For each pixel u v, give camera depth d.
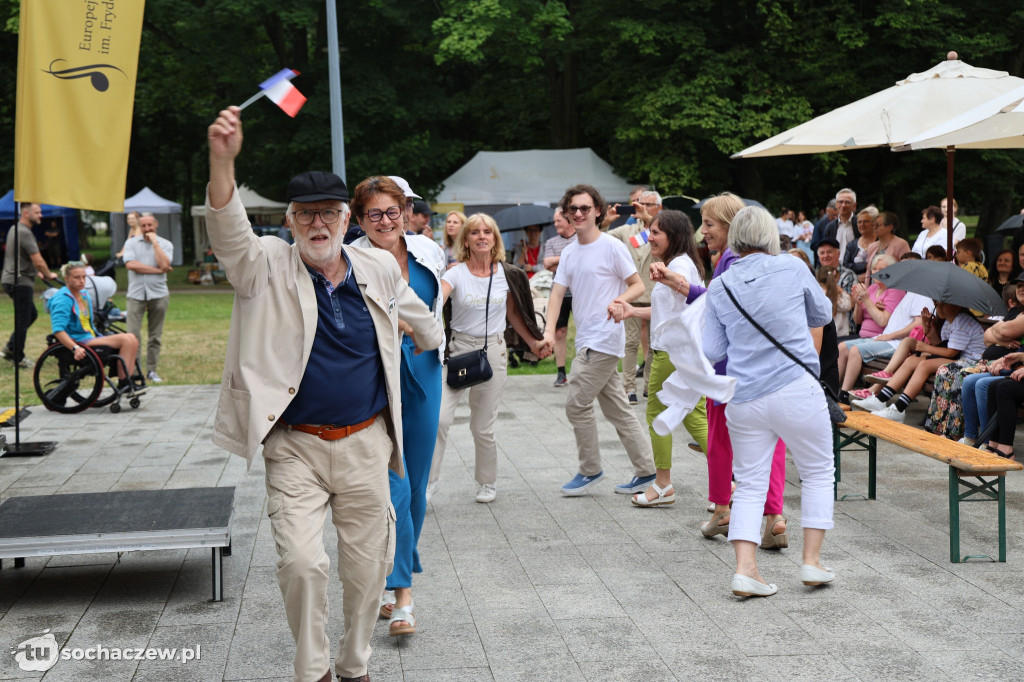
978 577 4.72
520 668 3.77
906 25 24.31
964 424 7.09
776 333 4.46
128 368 9.75
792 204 29.69
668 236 5.72
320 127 27.17
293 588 3.18
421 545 5.36
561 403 9.88
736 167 27.83
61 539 4.32
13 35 28.95
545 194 25.97
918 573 4.79
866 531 5.50
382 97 26.92
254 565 5.02
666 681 3.63
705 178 27.91
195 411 9.63
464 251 5.90
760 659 3.81
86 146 6.64
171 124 37.81
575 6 28.44
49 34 6.56
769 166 28.34
